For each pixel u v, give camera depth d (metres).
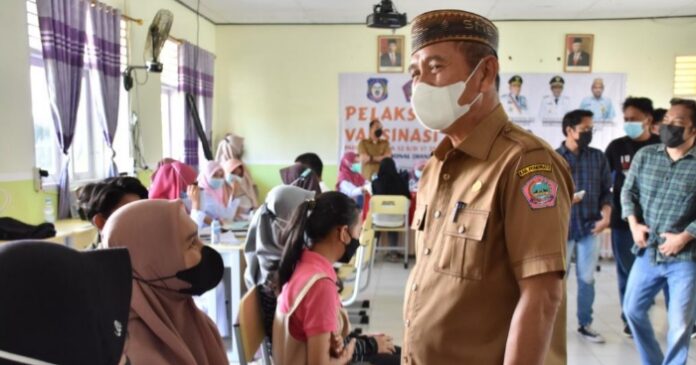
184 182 3.64
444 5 5.42
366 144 6.22
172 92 5.54
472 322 0.95
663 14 5.72
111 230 1.13
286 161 6.53
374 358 1.86
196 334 1.23
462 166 1.02
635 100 3.20
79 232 3.05
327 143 6.47
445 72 0.98
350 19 6.15
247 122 6.52
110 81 4.04
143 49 4.64
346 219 1.59
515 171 0.90
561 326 0.99
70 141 3.55
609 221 3.05
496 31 1.03
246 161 6.54
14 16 3.06
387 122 6.36
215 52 6.44
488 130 0.99
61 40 3.40
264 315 1.71
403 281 4.50
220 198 3.81
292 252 1.55
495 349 0.94
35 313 0.58
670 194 2.18
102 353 0.65
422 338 1.01
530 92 6.11
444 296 0.98
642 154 2.33
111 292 0.71
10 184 3.05
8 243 0.62
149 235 1.14
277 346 1.51
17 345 0.57
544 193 0.87
